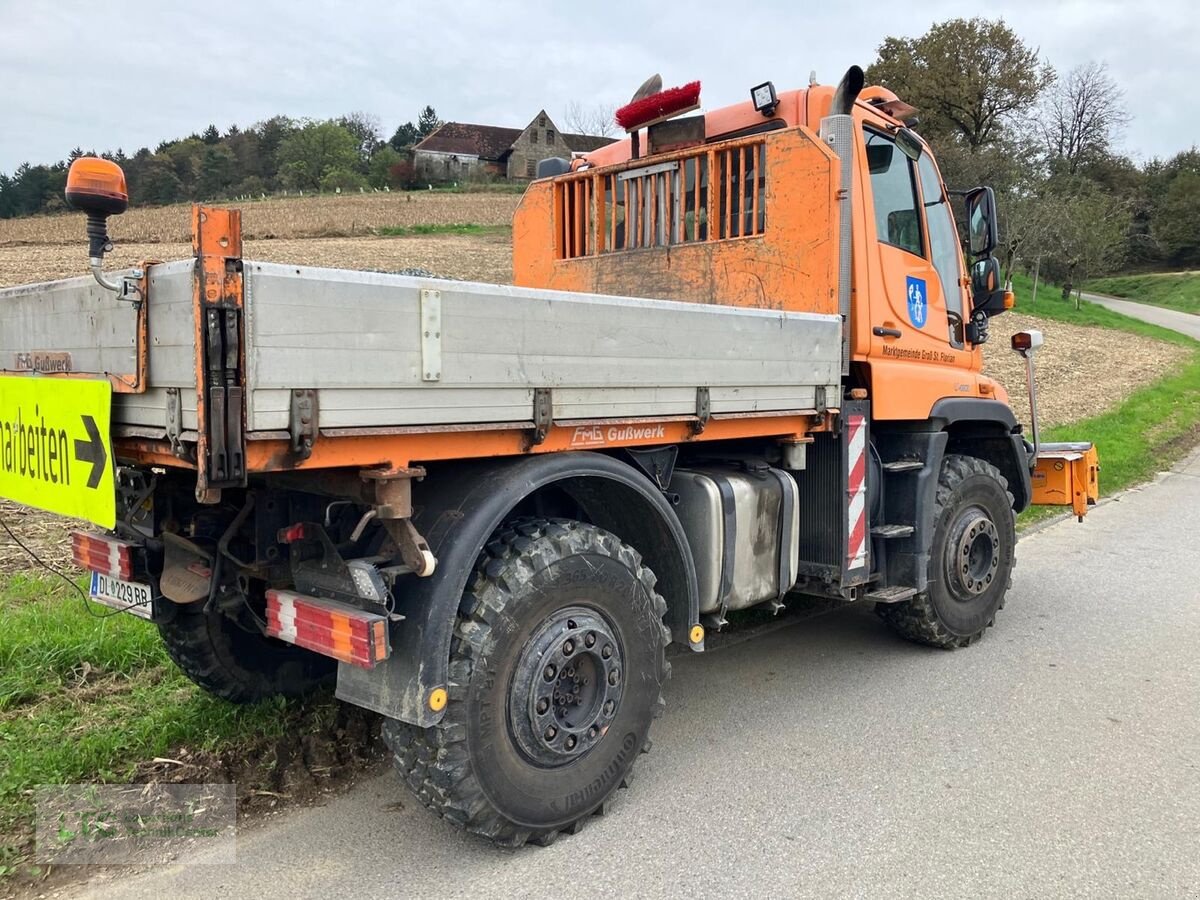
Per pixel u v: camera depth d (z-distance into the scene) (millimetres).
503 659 2801
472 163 88062
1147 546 7777
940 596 4926
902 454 4801
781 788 3449
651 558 3512
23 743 3506
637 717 3258
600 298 2961
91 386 2494
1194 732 3980
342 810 3248
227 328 2102
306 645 2752
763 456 4152
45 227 38625
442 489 2900
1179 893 2768
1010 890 2779
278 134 92375
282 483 2783
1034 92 47156
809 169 4109
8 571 5492
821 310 4105
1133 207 70375
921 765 3648
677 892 2768
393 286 2393
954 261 5262
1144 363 24859
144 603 3242
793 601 6176
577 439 3027
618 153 5133
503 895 2744
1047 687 4539
